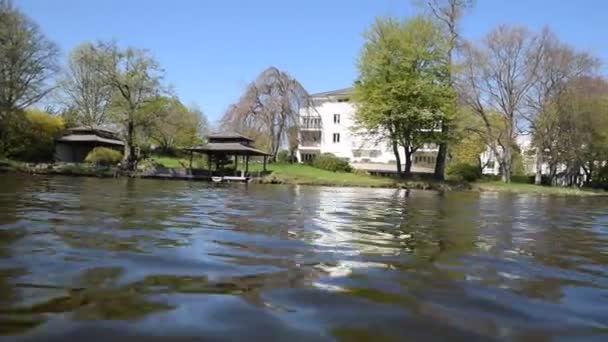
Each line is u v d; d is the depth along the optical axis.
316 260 4.68
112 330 2.51
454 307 3.21
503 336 2.67
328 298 3.29
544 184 42.84
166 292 3.29
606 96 37.47
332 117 59.09
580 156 40.59
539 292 3.74
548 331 2.79
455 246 6.01
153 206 10.38
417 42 36.75
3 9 34.06
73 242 5.14
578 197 30.25
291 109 43.91
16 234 5.55
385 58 36.88
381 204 14.52
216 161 37.66
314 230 7.09
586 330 2.82
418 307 3.17
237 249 5.15
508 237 7.24
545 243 6.74
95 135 41.00
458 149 53.12
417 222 9.02
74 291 3.22
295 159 51.19
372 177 38.78
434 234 7.21
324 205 13.08
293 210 10.83
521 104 38.56
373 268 4.39
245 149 35.31
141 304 2.98
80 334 2.43
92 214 8.09
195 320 2.72
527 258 5.32
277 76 43.50
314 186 31.64
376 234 6.90
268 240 5.90
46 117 40.50
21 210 8.36
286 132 44.53
